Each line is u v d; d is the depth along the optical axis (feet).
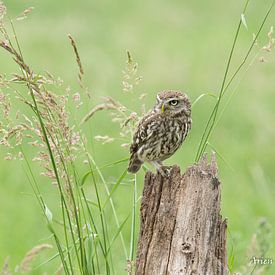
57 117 29.86
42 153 29.96
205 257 27.94
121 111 31.27
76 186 30.30
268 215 51.70
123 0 122.11
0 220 49.96
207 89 80.23
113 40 101.55
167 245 28.25
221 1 120.16
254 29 103.91
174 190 28.48
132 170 36.35
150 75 84.84
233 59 90.38
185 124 36.11
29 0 115.96
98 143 64.03
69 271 31.68
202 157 28.76
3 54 89.25
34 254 29.60
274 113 74.59
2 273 31.99
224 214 51.93
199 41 101.35
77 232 30.89
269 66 86.17
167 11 116.98
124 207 49.96
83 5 117.39
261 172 57.57
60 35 102.17
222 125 71.26
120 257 42.57
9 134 29.68
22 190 54.85
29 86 29.27
